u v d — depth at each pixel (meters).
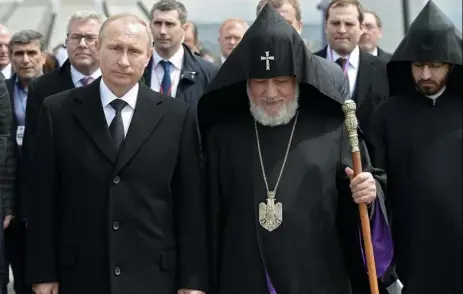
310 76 4.88
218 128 5.18
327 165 4.98
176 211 5.03
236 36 9.02
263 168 4.98
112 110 5.00
